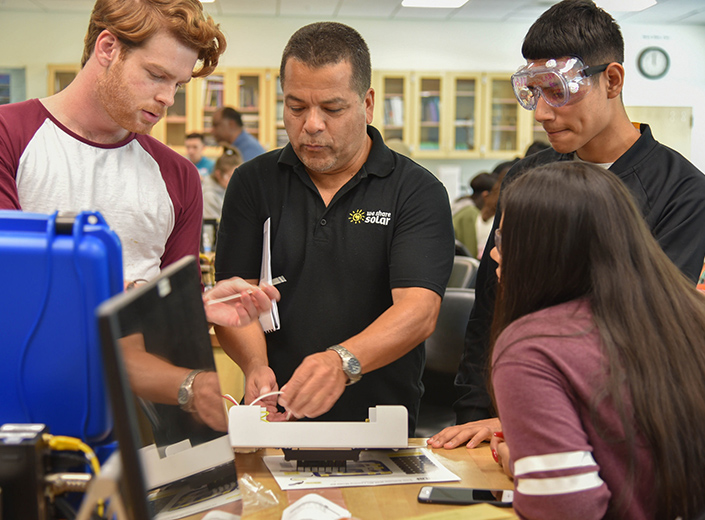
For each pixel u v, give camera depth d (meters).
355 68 1.32
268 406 1.32
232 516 0.92
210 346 0.94
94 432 0.76
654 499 0.83
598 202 0.88
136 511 0.60
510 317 0.94
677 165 1.35
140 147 1.38
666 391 0.82
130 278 1.34
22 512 0.70
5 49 6.80
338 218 1.47
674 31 7.39
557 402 0.81
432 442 1.29
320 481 1.09
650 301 0.87
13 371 0.75
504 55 7.30
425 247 1.42
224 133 5.51
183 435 0.83
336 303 1.48
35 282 0.73
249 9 6.73
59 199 1.27
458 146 7.30
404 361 1.51
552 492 0.79
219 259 1.57
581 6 1.30
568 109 1.30
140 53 1.18
